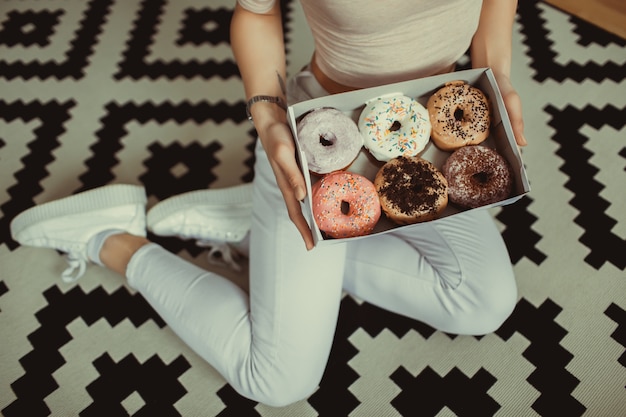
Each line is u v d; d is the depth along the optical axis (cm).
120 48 160
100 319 120
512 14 91
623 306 115
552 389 107
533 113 142
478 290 98
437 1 70
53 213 119
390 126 81
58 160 140
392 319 118
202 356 103
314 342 95
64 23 165
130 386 112
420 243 103
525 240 125
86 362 114
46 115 148
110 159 141
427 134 81
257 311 96
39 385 112
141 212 122
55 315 120
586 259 121
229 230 122
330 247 92
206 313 100
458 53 85
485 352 112
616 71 146
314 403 109
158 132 145
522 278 120
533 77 147
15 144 143
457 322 104
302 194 73
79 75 155
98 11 168
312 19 77
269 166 96
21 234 119
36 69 156
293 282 92
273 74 88
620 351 110
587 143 136
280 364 94
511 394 107
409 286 104
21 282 124
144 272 107
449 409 107
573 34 154
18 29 164
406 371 112
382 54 78
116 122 146
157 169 139
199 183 137
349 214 78
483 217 104
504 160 79
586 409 105
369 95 81
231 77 154
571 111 141
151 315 120
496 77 86
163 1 169
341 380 111
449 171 79
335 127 79
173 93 151
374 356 114
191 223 122
